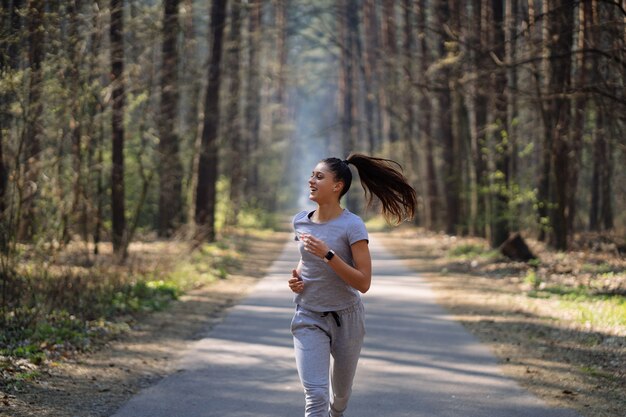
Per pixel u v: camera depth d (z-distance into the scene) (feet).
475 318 38.45
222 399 22.47
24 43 36.11
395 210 17.63
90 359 27.37
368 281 16.20
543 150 69.82
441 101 101.86
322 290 16.43
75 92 44.09
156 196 91.45
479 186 77.97
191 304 43.57
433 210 119.75
